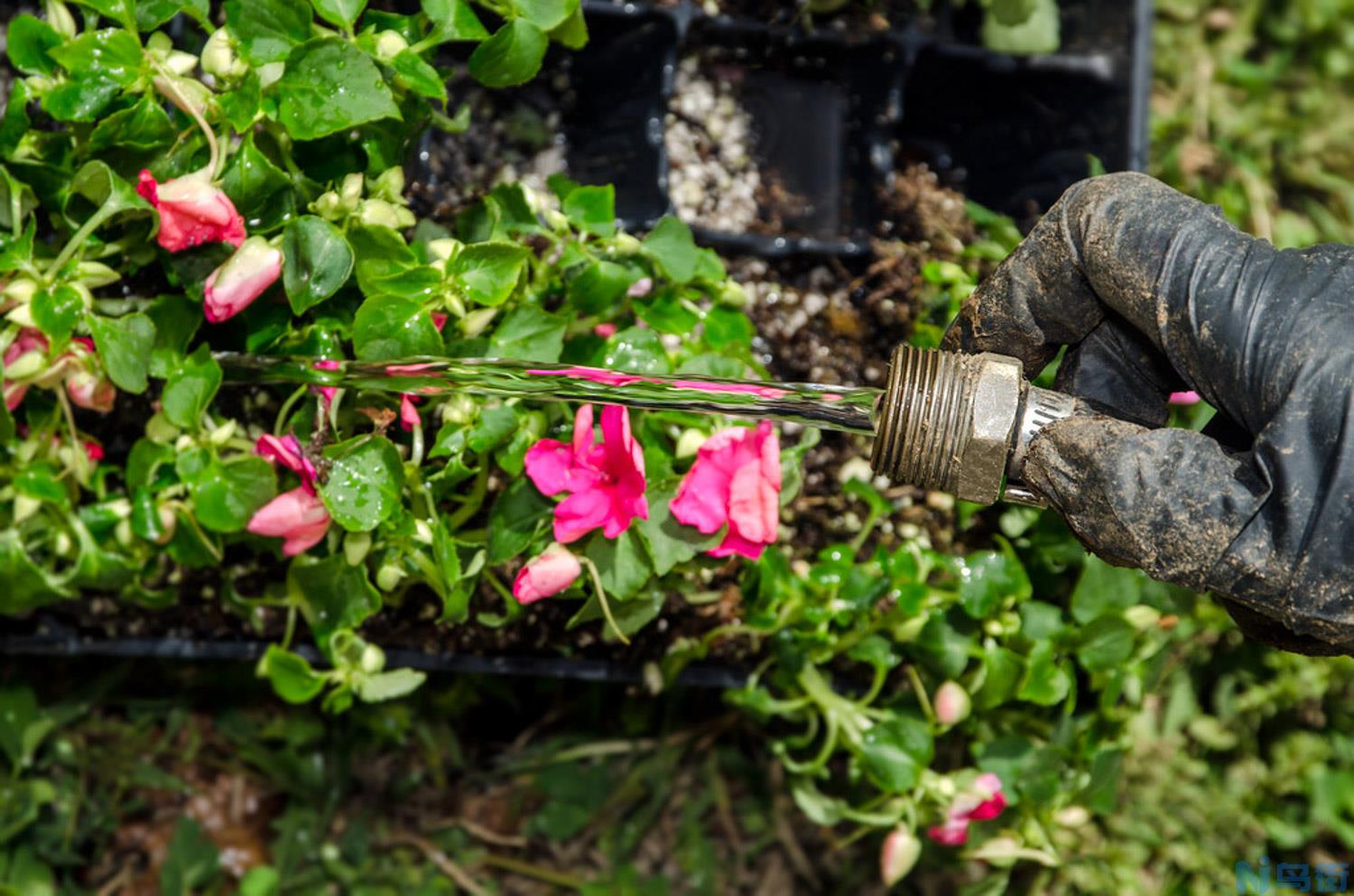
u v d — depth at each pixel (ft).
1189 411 2.20
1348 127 2.58
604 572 1.85
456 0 1.78
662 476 1.86
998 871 2.15
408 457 1.89
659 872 2.41
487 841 2.40
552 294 1.93
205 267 1.81
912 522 2.06
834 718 2.02
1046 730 2.06
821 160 2.17
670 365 1.91
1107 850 2.32
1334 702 2.36
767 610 1.97
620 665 2.03
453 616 1.88
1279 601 1.57
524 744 2.39
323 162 1.81
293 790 2.36
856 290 2.10
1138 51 2.13
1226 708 2.34
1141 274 1.61
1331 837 2.37
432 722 2.36
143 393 1.94
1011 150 2.20
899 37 2.12
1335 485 1.53
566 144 2.13
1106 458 1.57
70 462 1.87
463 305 1.82
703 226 2.10
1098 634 1.99
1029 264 1.67
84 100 1.75
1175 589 2.05
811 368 2.08
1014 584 1.97
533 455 1.80
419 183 1.97
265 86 1.75
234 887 2.37
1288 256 1.60
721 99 2.16
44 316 1.76
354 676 1.93
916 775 2.00
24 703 2.24
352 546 1.85
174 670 2.30
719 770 2.40
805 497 2.05
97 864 2.35
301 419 1.85
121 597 1.96
